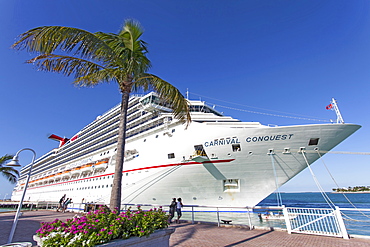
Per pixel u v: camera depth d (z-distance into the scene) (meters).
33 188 52.44
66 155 44.56
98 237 3.71
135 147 20.56
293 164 13.62
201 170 15.17
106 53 6.75
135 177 19.16
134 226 4.57
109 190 22.92
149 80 8.28
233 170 14.54
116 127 31.14
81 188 29.00
